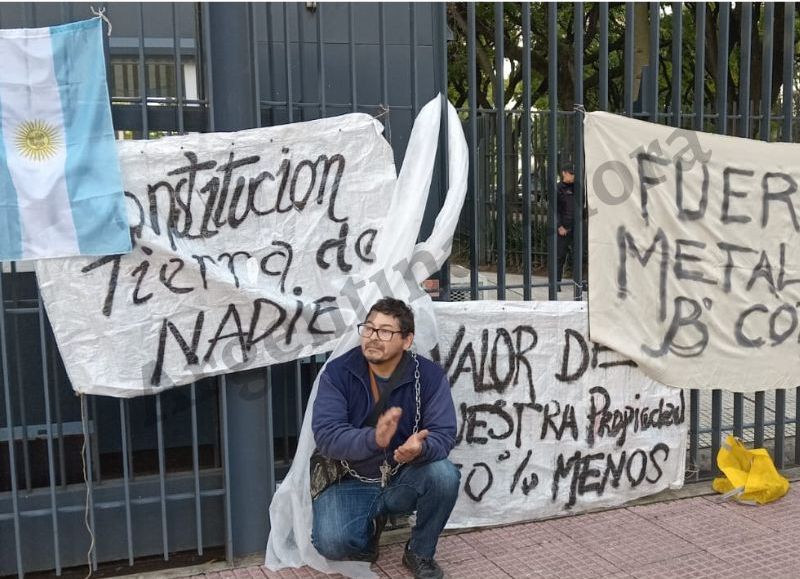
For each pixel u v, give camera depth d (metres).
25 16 3.41
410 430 3.36
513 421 4.02
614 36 15.62
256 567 3.60
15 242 3.19
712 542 3.79
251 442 3.67
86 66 3.23
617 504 4.25
